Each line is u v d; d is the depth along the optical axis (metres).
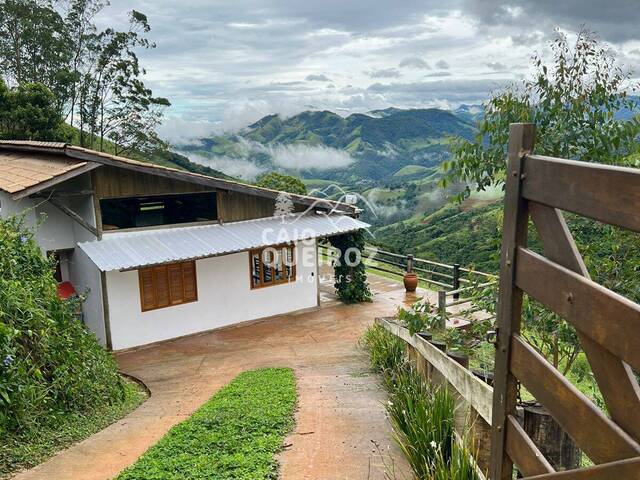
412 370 6.45
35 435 6.09
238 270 14.95
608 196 1.47
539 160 1.85
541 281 1.85
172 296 13.92
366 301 16.83
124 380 10.74
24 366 6.14
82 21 38.88
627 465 1.40
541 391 1.89
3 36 36.41
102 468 5.37
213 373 11.12
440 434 4.23
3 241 7.21
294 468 4.87
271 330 14.43
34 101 31.98
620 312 1.42
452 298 15.24
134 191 13.31
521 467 2.06
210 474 4.70
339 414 6.44
